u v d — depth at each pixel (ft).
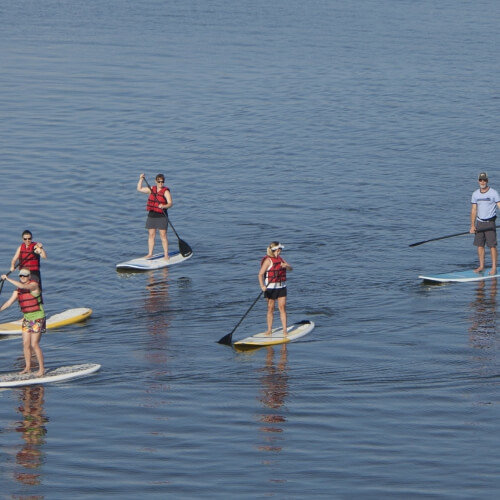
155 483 98.84
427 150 274.36
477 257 180.55
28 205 216.54
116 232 200.13
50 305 156.66
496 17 588.50
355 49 456.04
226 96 345.72
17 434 109.70
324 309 152.05
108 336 141.49
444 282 164.66
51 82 363.15
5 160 255.09
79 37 472.85
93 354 134.10
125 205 219.61
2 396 120.06
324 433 109.19
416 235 195.83
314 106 332.80
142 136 286.87
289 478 99.50
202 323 146.92
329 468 101.35
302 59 423.23
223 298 158.92
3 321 149.69
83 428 111.14
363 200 223.10
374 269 173.06
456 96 352.90
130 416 114.01
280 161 261.03
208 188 234.38
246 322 147.23
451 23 558.56
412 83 376.27
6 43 448.65
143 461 103.40
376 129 300.20
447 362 129.08
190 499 95.66
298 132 295.48
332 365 128.88
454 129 300.81
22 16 547.08
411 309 151.23
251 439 107.96
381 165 256.93
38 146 271.28
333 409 115.24
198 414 114.42
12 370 128.67
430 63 421.59
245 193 229.86
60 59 410.72
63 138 281.74
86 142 278.05
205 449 105.81
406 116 319.27
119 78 373.40
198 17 557.74
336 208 216.33
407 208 216.33
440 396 118.52
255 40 474.08
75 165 252.83
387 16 584.81
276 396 119.14
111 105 327.67
